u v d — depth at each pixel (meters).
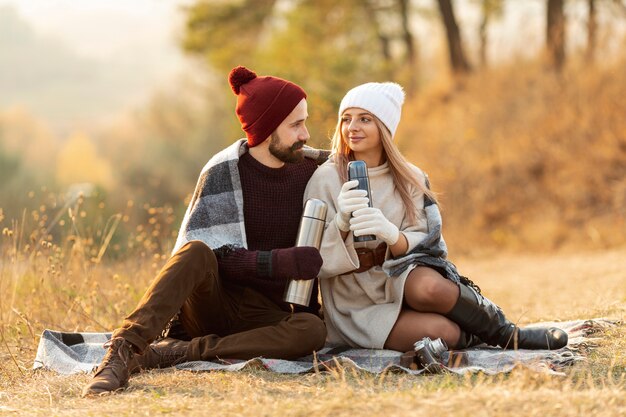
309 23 26.08
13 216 9.91
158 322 4.80
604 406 3.83
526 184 17.77
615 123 17.09
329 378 4.62
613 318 6.36
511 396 3.94
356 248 5.44
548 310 7.50
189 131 38.62
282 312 5.39
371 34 28.61
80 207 9.23
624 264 10.59
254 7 28.20
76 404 4.41
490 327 5.33
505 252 16.23
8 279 7.39
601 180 16.64
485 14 25.47
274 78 5.45
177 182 34.53
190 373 4.95
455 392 4.14
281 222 5.49
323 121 17.69
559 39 20.08
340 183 5.48
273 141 5.39
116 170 36.97
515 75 20.52
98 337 5.78
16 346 6.29
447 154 19.33
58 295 7.16
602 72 18.03
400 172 5.51
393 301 5.43
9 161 32.78
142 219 10.36
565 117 18.02
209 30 29.02
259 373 4.89
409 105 23.53
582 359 4.93
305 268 5.07
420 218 5.54
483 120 19.47
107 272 8.12
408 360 4.93
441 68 25.39
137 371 5.05
